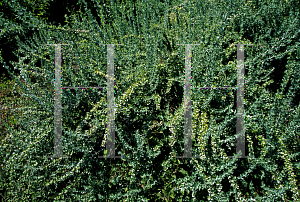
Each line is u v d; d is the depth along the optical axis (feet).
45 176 7.00
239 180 7.07
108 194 6.75
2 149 7.47
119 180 6.82
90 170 7.02
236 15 9.98
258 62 8.92
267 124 6.80
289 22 9.89
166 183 6.48
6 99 11.11
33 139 7.43
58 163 6.95
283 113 7.32
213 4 11.80
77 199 6.73
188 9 11.57
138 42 9.44
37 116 8.27
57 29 7.36
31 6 13.39
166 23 11.05
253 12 10.77
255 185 7.03
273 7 10.41
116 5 11.60
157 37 8.99
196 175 6.58
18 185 7.09
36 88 8.16
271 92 9.34
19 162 7.25
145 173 6.43
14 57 14.15
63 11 16.56
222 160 6.40
